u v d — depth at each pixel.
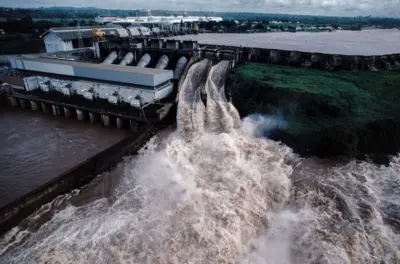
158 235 22.00
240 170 29.89
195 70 57.22
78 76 51.78
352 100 41.16
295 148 35.50
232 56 64.19
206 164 31.16
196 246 20.92
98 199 26.88
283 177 29.58
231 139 35.84
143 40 79.62
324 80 48.34
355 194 27.72
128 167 32.09
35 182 30.42
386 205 26.25
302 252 20.92
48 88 53.84
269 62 61.28
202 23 175.62
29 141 39.75
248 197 26.06
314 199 26.83
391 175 30.98
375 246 21.56
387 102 41.53
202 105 44.69
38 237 22.39
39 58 61.25
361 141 35.53
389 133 35.84
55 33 78.06
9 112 50.97
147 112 44.03
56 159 35.09
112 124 45.69
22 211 23.94
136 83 47.00
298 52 59.38
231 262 20.03
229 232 22.03
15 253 20.97
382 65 57.16
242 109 43.69
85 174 29.08
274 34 161.75
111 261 20.03
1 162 34.16
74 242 21.73
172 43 75.69
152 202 25.97
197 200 25.42
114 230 22.72
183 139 37.00
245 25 186.62
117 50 70.94
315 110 39.69
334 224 23.61
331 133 35.28
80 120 47.44
